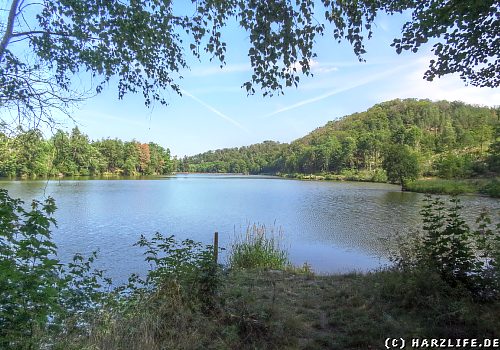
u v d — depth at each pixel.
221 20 4.03
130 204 28.56
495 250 4.56
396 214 23.66
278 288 5.86
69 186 47.03
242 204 30.16
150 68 4.76
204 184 67.00
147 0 4.32
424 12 4.50
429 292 4.41
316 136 162.75
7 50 3.77
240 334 3.77
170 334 3.60
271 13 3.53
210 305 4.25
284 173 135.00
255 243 9.76
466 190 40.69
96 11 4.19
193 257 4.73
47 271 2.83
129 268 10.14
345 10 3.85
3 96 3.82
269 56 3.76
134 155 103.00
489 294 4.32
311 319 4.39
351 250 13.00
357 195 40.41
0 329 2.36
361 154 102.12
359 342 3.61
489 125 80.50
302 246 13.72
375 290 5.23
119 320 3.65
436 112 139.38
